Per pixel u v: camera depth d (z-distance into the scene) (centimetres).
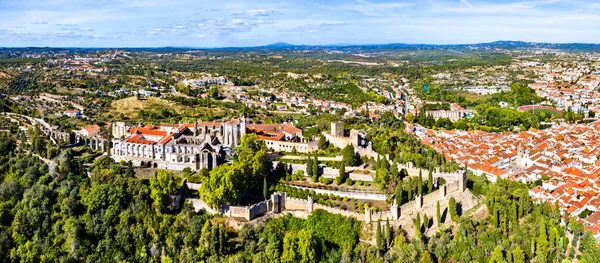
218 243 19362
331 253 19775
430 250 19512
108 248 19688
